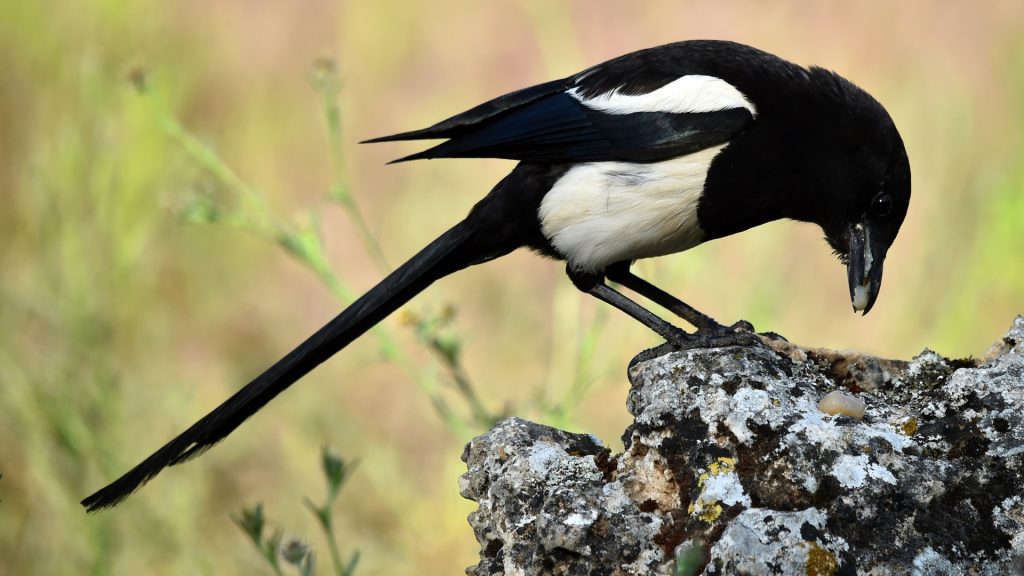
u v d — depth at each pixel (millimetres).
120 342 13461
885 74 18219
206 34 17984
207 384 14109
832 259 14766
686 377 6691
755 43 19188
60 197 13219
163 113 10734
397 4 19500
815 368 7410
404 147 17891
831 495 6223
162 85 16078
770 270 13547
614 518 6422
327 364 14180
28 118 15789
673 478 6516
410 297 9617
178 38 17594
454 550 11516
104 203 13297
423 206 16750
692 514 6348
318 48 18734
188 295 15188
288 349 14953
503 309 15000
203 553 11188
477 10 19906
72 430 11375
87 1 16984
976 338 13625
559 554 6430
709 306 13508
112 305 13289
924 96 17125
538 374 14086
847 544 6125
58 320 12266
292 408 13102
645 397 6742
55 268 12797
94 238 13227
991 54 18188
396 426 13719
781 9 19391
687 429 6551
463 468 11953
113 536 11047
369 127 18484
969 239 14727
